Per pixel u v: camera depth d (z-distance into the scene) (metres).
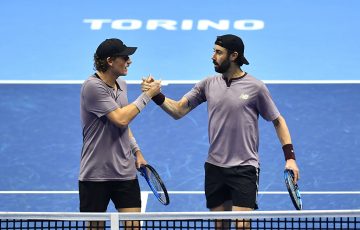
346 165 30.89
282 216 17.14
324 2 45.97
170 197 28.52
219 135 21.33
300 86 37.38
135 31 43.06
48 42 42.25
